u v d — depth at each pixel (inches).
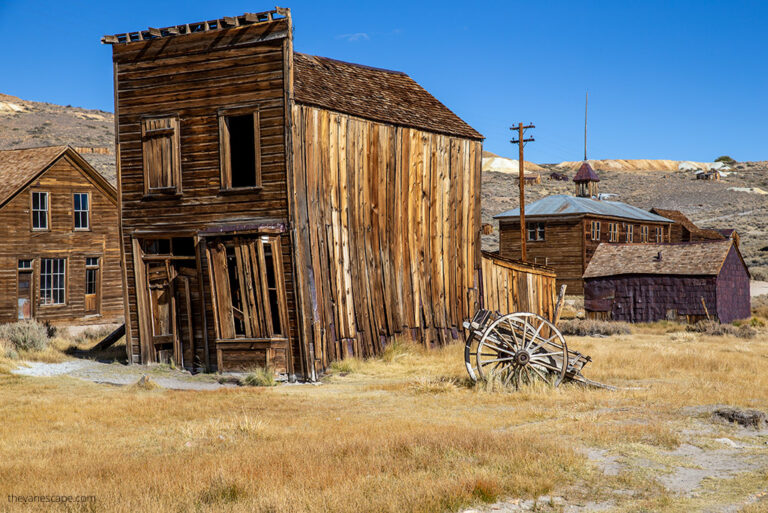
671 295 1508.4
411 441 358.6
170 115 784.3
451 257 983.0
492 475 292.4
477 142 1036.5
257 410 524.7
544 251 1987.0
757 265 2854.3
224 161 763.4
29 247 1122.0
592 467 320.8
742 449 365.4
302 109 757.3
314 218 770.8
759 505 255.9
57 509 265.9
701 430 410.0
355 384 689.0
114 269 1253.1
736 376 666.2
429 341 931.3
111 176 3144.7
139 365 802.8
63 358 849.5
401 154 907.4
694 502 269.3
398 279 894.4
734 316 1544.0
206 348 777.6
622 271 1571.1
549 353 617.3
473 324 624.7
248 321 742.5
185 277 798.5
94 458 366.3
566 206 1990.7
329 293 787.4
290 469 316.5
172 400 571.2
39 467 342.3
